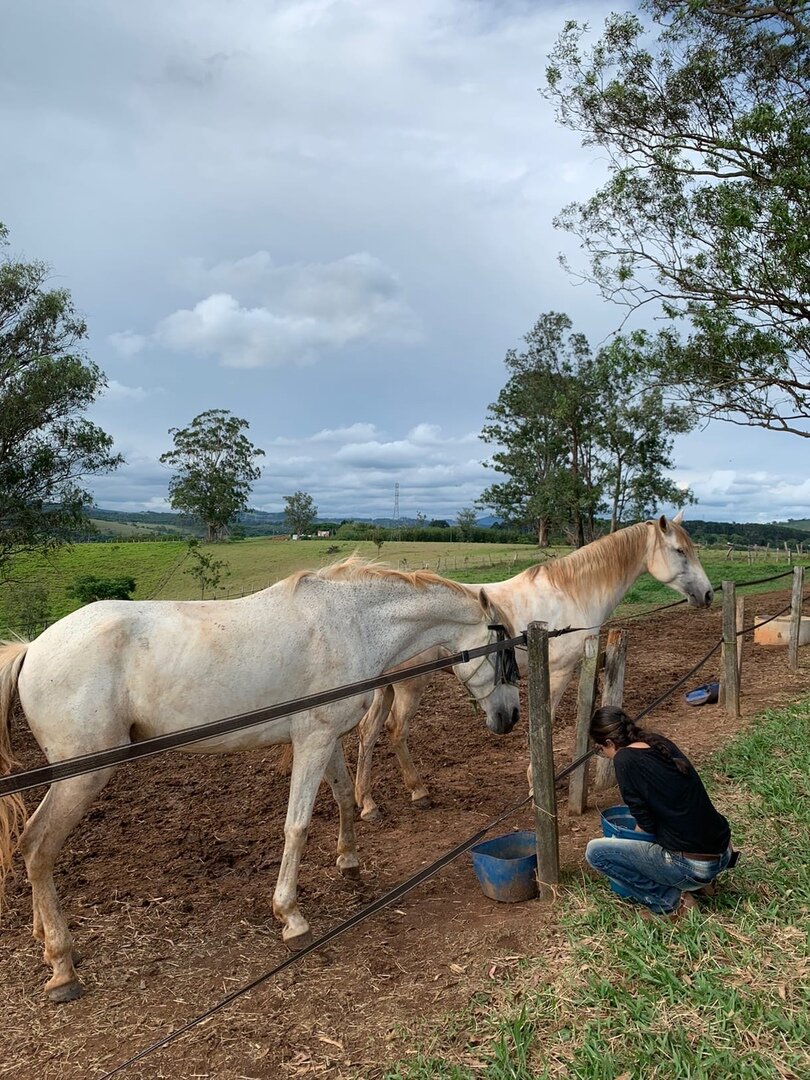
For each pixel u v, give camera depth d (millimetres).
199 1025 2770
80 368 17000
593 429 40750
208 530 66250
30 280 17688
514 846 3984
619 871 3207
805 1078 2199
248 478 66438
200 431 64000
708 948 2885
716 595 16156
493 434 49125
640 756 3074
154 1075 2521
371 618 3832
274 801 5336
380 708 4922
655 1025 2490
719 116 12281
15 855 4613
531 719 3492
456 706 8016
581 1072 2301
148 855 4453
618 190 12352
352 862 4035
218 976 3113
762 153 11312
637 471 41500
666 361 13000
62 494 17844
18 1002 2988
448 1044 2520
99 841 4707
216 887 3979
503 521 51344
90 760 2266
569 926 3154
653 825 3096
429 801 5137
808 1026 2400
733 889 3367
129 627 3240
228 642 3332
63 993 2975
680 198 12328
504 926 3301
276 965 3174
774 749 5477
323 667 3545
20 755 6984
